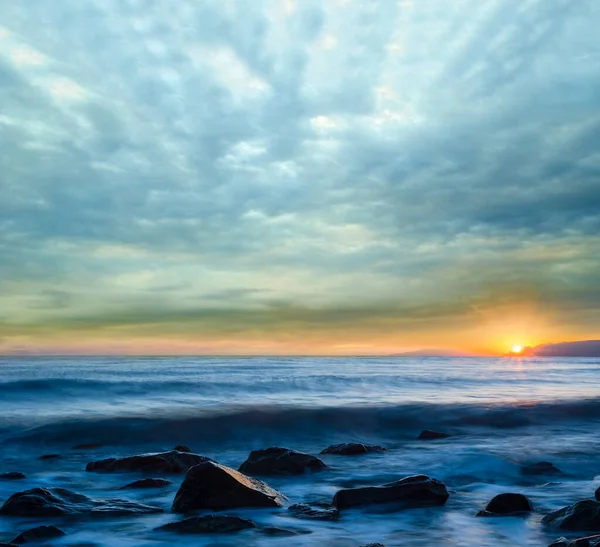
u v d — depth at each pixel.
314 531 6.67
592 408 19.19
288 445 14.60
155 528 6.68
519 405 19.38
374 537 6.47
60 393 22.50
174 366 50.62
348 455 12.69
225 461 12.37
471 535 6.57
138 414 16.89
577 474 10.75
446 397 24.05
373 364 74.69
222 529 6.59
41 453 13.03
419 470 10.99
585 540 5.42
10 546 5.96
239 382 27.30
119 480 10.09
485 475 10.56
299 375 37.50
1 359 74.69
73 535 6.45
